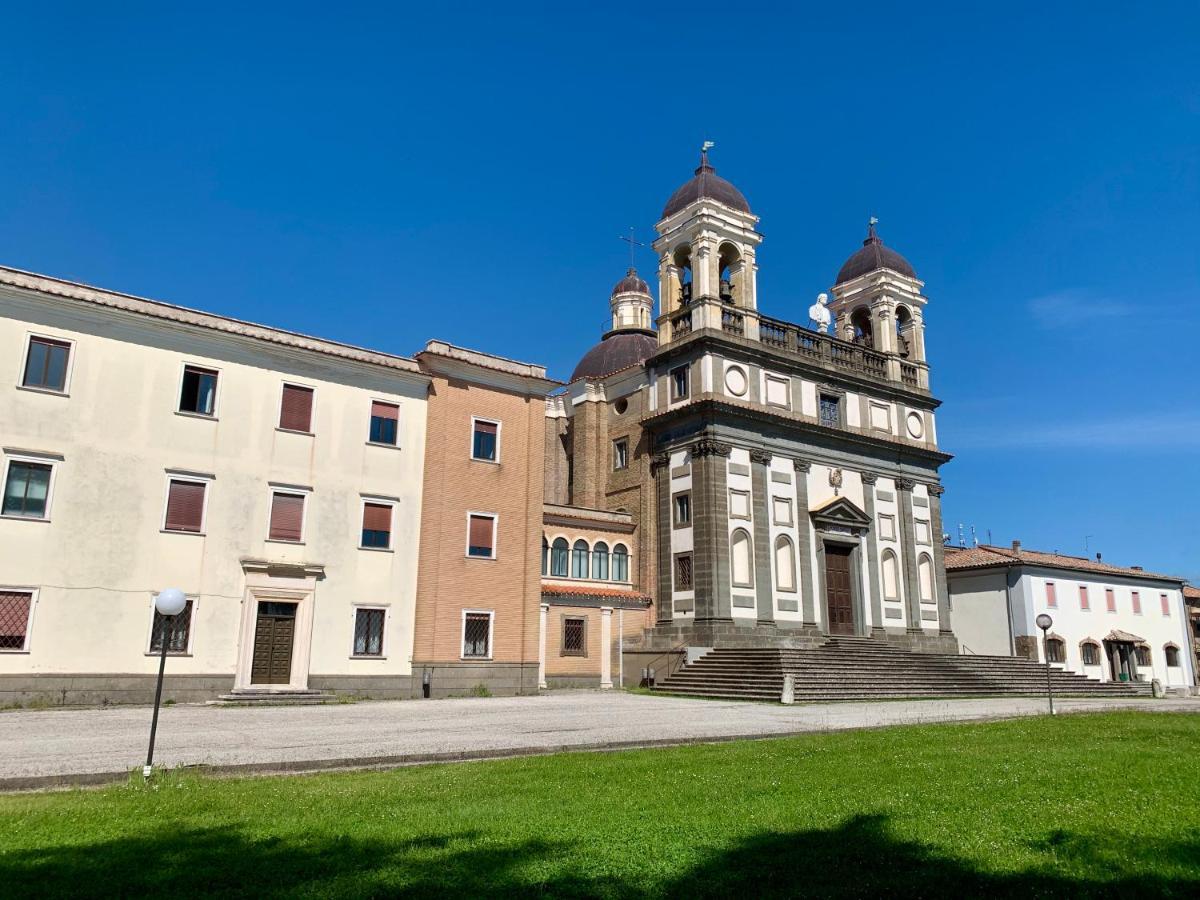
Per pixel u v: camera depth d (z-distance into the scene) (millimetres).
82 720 21766
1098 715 26688
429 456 33688
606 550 43219
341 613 30719
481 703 29016
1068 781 12844
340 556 31016
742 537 40969
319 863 8281
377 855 8578
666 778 13219
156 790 12031
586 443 47719
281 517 30219
